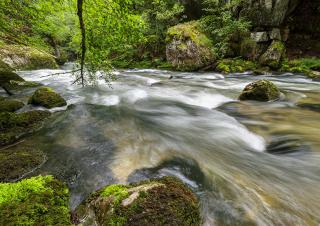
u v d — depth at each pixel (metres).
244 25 14.41
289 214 2.60
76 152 4.12
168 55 16.58
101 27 5.49
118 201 2.38
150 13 19.25
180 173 3.43
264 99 7.52
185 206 2.38
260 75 13.02
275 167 3.73
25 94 8.80
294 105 7.17
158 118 6.19
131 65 19.67
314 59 13.42
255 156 4.15
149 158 3.88
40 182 2.77
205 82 11.55
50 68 18.17
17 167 3.51
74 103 7.46
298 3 14.43
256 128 5.48
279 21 14.08
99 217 2.39
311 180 3.36
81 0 4.66
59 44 27.12
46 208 2.38
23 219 2.16
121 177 3.33
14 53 16.25
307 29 15.08
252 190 3.04
